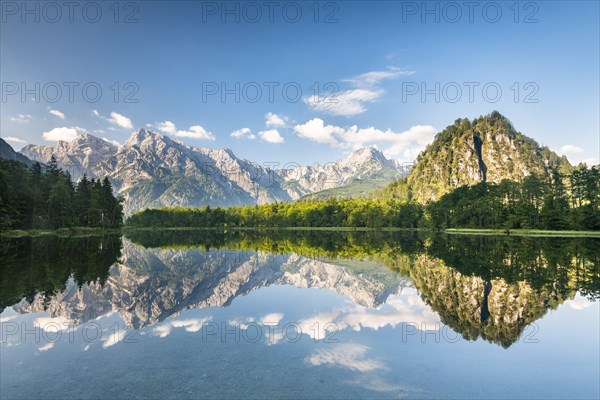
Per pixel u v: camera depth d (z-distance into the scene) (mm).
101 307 19484
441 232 126750
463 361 11430
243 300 22578
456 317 17359
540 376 10234
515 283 25734
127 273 33406
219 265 42844
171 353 12086
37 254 45531
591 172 101438
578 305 19375
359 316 17781
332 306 20484
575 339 13766
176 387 9328
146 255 54031
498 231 108938
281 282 30359
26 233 93625
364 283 28422
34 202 102000
